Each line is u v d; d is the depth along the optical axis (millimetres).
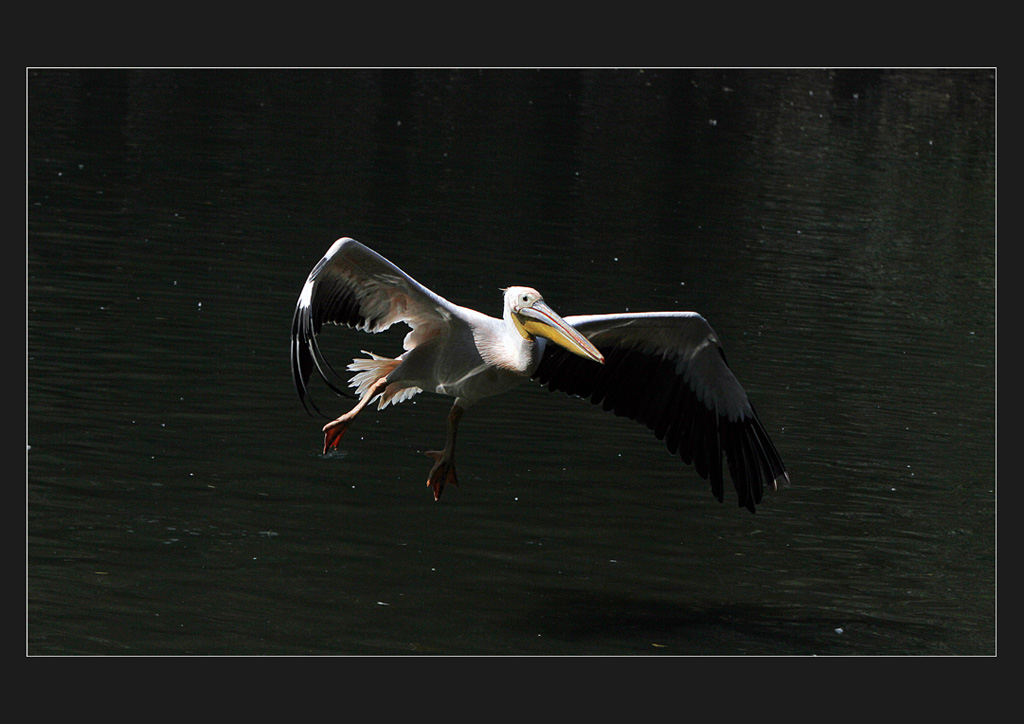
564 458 13859
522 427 14734
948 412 16719
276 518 11500
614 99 44969
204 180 26531
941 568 11875
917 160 39500
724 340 19109
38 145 28234
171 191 25125
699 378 11039
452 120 38156
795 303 22156
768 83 51375
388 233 23531
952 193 35094
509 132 37281
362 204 25969
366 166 30219
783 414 15961
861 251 27344
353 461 13055
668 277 22750
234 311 17531
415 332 10766
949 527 12859
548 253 23391
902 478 14141
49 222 21531
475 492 12617
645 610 10508
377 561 10875
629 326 10852
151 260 19750
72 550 10461
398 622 9797
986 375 18688
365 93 40969
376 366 10883
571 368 11266
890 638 10320
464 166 31609
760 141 40094
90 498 11461
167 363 15211
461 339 10602
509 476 13148
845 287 23891
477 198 27969
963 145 42594
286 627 9547
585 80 48156
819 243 27641
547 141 36531
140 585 10008
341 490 12273
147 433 13086
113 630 9258
